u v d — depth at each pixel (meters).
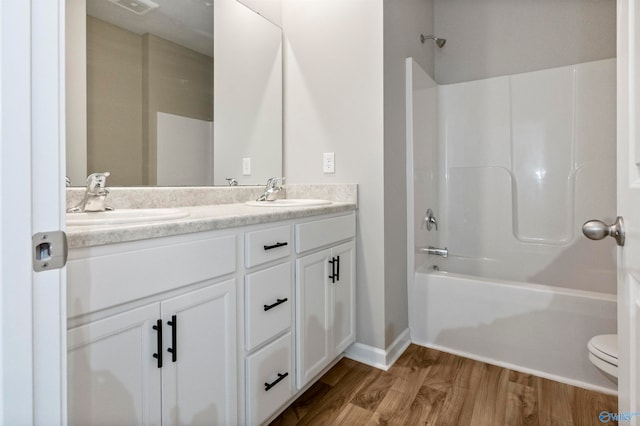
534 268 2.42
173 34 1.60
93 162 1.31
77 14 1.26
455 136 2.71
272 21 2.11
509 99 2.51
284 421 1.42
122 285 0.81
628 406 0.71
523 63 2.57
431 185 2.49
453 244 2.73
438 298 2.04
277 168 2.14
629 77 0.70
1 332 0.42
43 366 0.47
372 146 1.84
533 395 1.56
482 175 2.61
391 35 1.89
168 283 0.92
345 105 1.92
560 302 1.67
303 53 2.09
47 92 0.46
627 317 0.71
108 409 0.80
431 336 2.07
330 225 1.66
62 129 0.48
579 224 2.30
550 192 2.39
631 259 0.68
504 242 2.53
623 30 0.74
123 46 1.41
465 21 2.77
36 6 0.45
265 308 1.26
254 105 2.00
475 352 1.92
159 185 1.54
